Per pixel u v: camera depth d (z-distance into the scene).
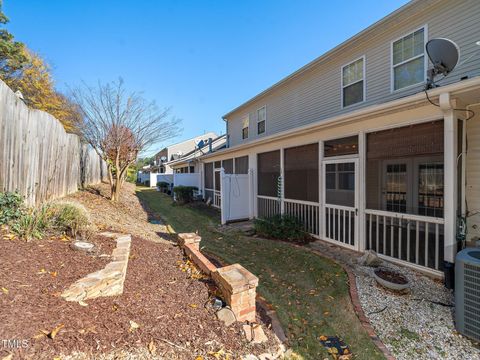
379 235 4.74
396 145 4.30
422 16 5.23
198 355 1.92
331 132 5.46
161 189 20.42
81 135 9.05
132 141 9.28
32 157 4.34
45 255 2.70
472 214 3.91
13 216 3.29
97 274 2.42
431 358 2.30
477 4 4.51
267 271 4.21
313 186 6.05
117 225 5.29
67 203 3.94
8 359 1.43
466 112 3.81
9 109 3.69
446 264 3.52
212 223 8.26
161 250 4.12
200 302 2.60
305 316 2.95
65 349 1.60
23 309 1.81
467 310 2.54
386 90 5.93
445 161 3.55
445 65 3.55
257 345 2.23
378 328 2.72
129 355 1.73
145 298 2.46
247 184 8.74
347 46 6.73
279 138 6.88
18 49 13.48
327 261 4.47
